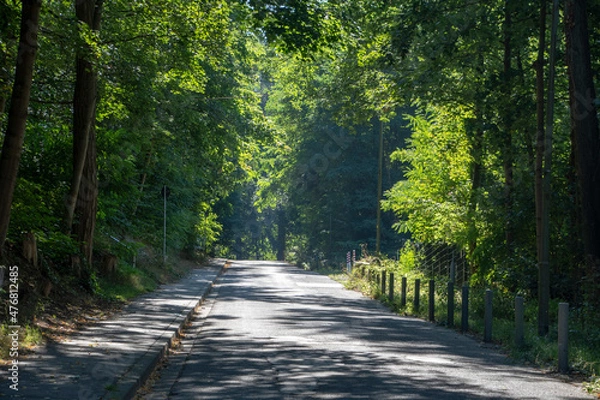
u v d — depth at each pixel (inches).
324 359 561.6
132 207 1503.4
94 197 957.2
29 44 606.9
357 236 3277.6
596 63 1020.5
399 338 722.8
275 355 581.0
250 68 1718.8
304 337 703.1
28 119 971.9
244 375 488.4
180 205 1868.8
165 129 1443.2
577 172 832.9
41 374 421.7
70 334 608.7
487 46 1139.3
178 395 421.7
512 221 1051.9
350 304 1137.4
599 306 783.1
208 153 1590.8
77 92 914.7
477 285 1187.9
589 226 817.5
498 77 1103.6
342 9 1010.7
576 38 827.4
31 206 814.5
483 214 1154.7
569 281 941.8
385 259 1861.5
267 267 2672.2
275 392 429.7
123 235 1434.5
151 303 952.9
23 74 606.2
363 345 653.9
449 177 1417.3
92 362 471.8
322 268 2662.4
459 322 856.9
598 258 813.9
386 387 449.4
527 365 579.2
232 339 682.8
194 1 908.0
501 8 1085.1
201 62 1472.7
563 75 1131.9
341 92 1318.9
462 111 1268.5
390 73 1294.3
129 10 946.7
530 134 1109.7
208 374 493.0
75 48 746.2
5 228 608.7
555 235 999.0
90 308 810.8
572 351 605.3
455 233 1258.0
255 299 1178.6
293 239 4244.6
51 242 845.2
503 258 1115.9
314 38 961.5
